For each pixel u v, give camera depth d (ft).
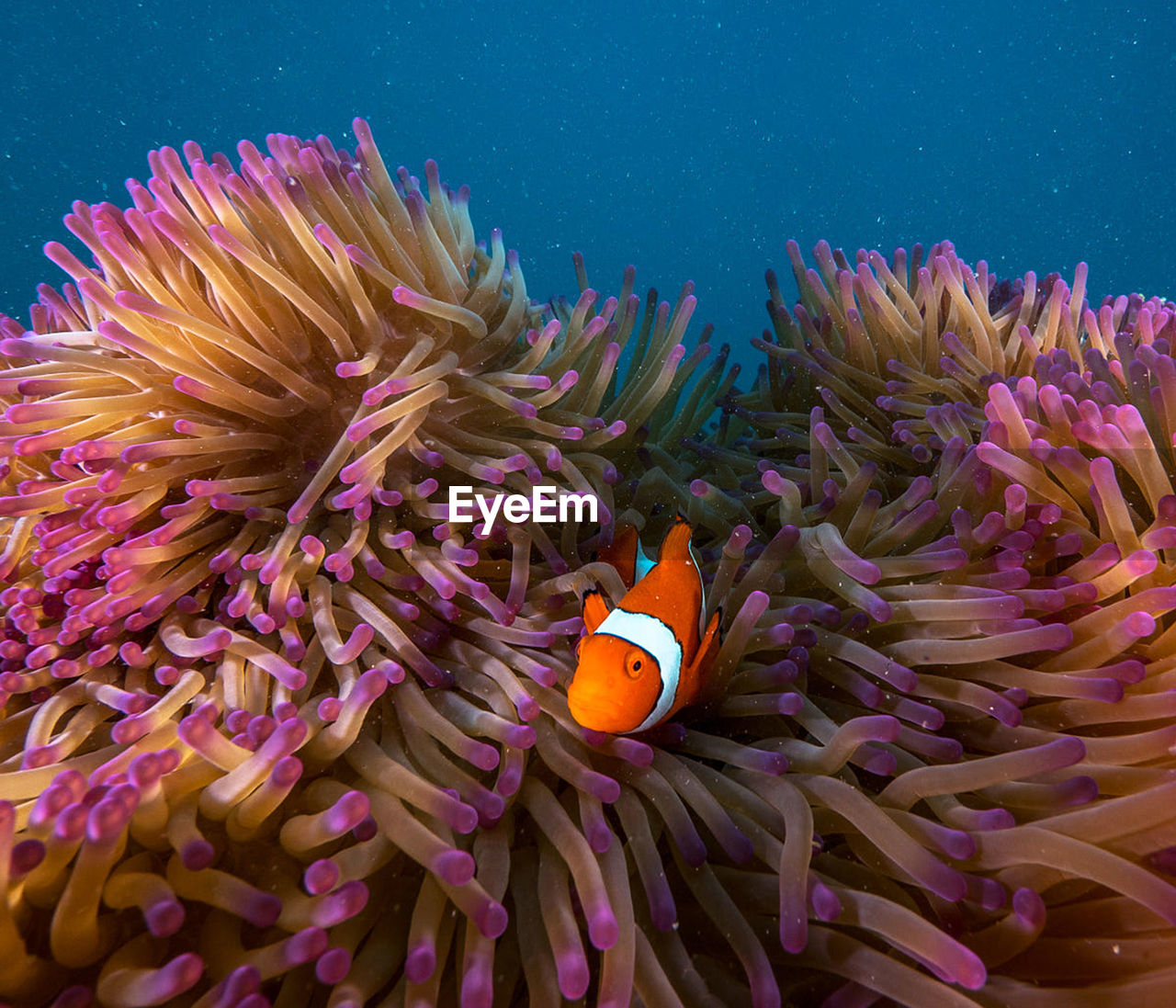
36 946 0.63
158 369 0.97
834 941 0.70
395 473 0.98
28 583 0.92
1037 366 1.07
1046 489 0.90
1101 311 1.20
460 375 1.03
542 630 0.87
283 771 0.65
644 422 1.17
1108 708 0.78
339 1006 0.63
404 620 0.88
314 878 0.61
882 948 0.72
